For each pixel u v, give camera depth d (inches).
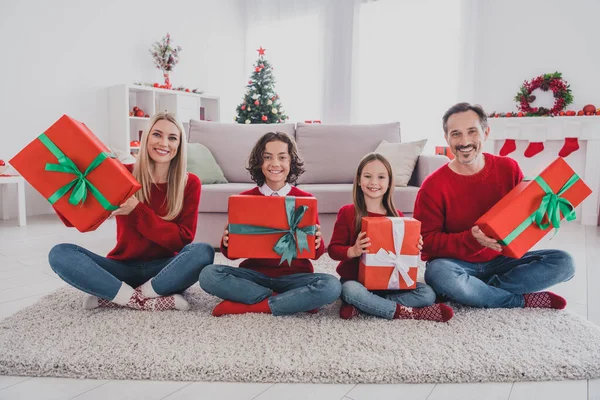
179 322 52.8
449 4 168.7
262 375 41.4
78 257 54.1
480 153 61.4
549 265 59.6
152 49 186.7
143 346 46.2
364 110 191.3
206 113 210.5
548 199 53.0
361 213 62.0
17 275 77.6
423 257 65.4
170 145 58.1
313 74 208.8
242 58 231.9
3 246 102.3
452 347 46.7
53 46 153.8
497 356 44.6
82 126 54.5
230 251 55.4
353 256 57.9
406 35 179.0
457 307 59.7
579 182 55.0
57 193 49.4
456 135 59.2
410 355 44.7
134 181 50.8
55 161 49.4
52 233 120.6
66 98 158.4
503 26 160.1
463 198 61.9
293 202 55.3
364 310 55.3
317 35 205.8
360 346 46.7
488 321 54.1
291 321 53.2
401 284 56.1
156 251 61.9
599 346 47.1
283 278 58.4
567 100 146.3
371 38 187.5
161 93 183.5
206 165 107.1
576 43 148.1
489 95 164.7
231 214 55.4
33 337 48.3
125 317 54.2
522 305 59.5
